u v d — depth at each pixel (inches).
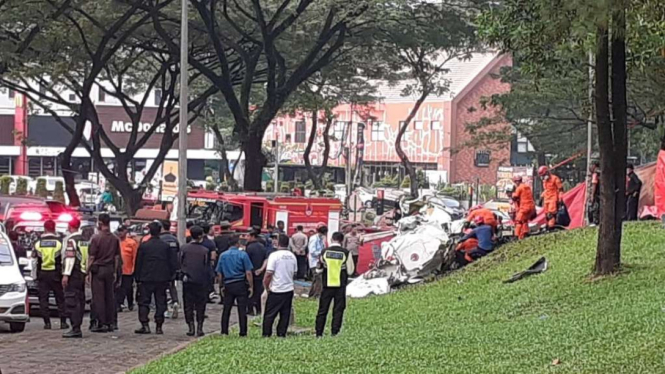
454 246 1037.2
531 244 987.3
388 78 1931.6
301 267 1280.8
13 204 1080.2
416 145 3282.5
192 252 740.7
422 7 1475.1
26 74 1504.7
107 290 756.0
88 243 752.3
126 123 3021.7
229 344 637.9
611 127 753.6
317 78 1924.2
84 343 693.9
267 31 1464.1
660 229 937.5
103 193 2250.2
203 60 1705.2
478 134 2229.3
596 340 511.8
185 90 995.3
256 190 1510.8
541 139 2106.3
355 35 1534.2
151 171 1791.3
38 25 1355.8
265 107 1501.0
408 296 909.2
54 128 3078.2
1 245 791.1
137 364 598.9
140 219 1273.4
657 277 721.6
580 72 1071.6
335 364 513.7
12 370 573.3
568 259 864.9
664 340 469.7
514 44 757.9
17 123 3058.6
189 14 1565.0
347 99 2308.1
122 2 1412.4
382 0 1350.9
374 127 3390.7
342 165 3277.6
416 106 2250.2
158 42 1689.2
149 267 751.1
